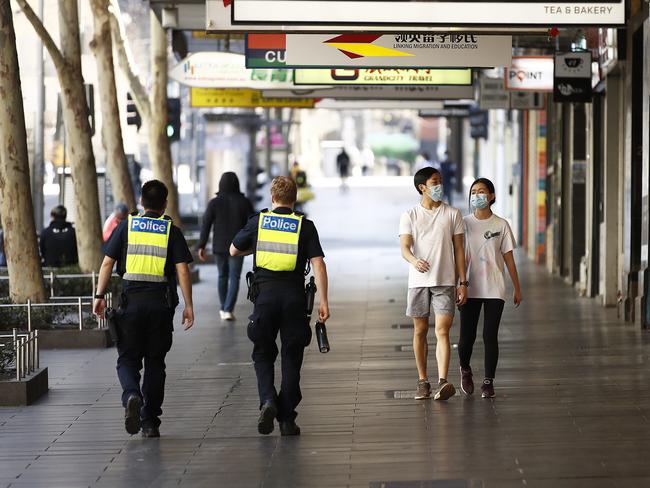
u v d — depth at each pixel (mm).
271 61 44812
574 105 62031
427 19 32406
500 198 104062
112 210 70000
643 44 43375
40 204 74438
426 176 29344
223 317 49062
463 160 162000
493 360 29891
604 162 51969
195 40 72625
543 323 46000
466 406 28938
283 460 23922
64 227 55062
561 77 51219
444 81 53500
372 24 32406
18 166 42875
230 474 22984
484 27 32406
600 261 54438
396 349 39406
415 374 34000
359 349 39625
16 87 42531
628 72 45156
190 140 110750
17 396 30703
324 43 38719
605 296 51562
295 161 146500
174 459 24359
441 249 29297
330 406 29375
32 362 32500
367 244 94125
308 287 25656
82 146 54000
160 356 26672
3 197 42906
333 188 165750
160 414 26828
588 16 32250
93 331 41219
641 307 43562
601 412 27922
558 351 38250
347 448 24750
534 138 78062
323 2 32281
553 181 68312
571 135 62281
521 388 31344
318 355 38344
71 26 52969
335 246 92500
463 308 30156
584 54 51156
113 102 61875
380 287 62938
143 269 26234
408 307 29703
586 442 24797
